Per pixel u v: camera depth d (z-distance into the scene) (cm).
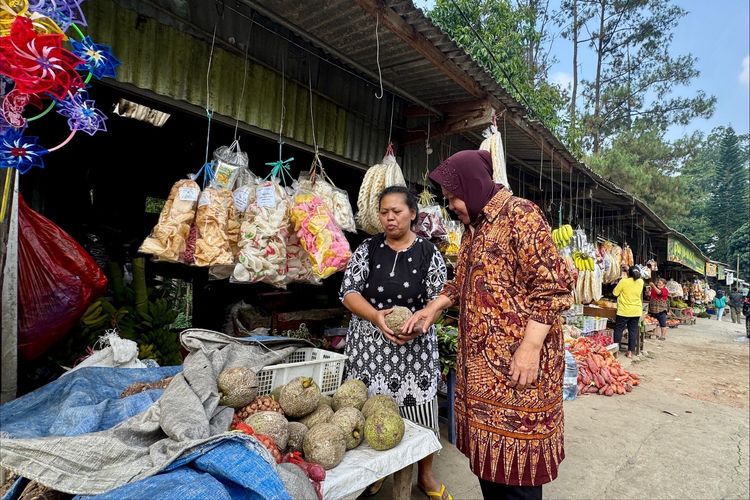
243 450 142
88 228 415
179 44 267
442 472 313
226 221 240
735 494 310
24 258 209
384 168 335
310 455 175
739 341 1237
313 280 285
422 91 388
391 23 271
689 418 488
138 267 341
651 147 2231
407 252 240
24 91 132
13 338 197
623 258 1009
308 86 348
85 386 193
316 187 299
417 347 238
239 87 300
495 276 170
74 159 439
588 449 380
